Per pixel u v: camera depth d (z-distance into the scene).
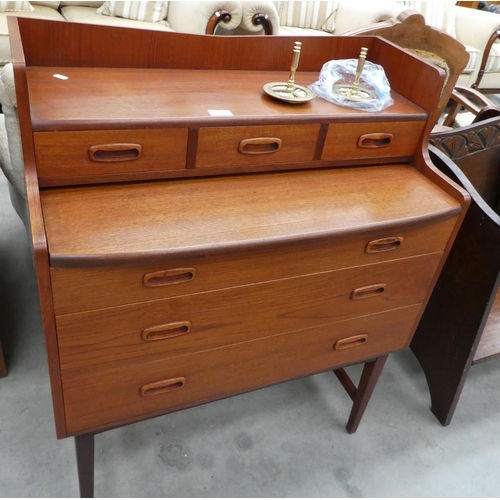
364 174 1.12
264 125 0.97
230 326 0.98
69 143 0.84
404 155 1.17
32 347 1.53
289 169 1.07
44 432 1.30
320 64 1.27
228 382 1.08
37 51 0.98
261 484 1.26
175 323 0.91
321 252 0.96
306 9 3.22
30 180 0.81
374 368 1.29
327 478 1.30
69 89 0.94
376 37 1.26
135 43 1.05
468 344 1.34
